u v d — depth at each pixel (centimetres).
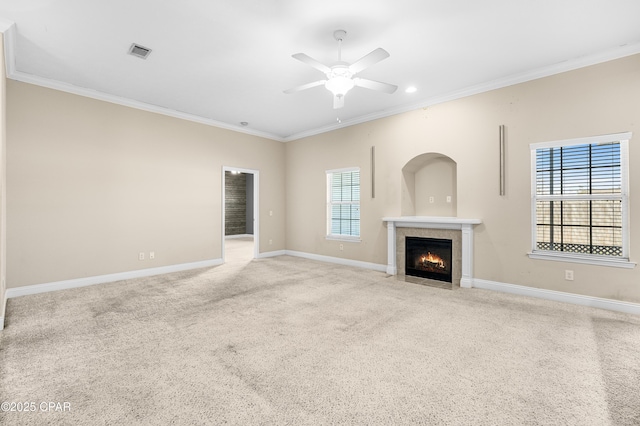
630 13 262
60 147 411
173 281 459
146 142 495
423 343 253
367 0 247
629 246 320
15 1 247
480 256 419
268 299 372
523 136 383
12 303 352
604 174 339
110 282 452
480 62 352
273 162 702
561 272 359
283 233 724
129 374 206
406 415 166
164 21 277
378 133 534
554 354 233
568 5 252
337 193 624
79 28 287
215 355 233
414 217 495
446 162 489
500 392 186
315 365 219
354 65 276
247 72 379
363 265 561
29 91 387
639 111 313
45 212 399
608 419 162
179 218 538
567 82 352
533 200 379
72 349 242
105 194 451
